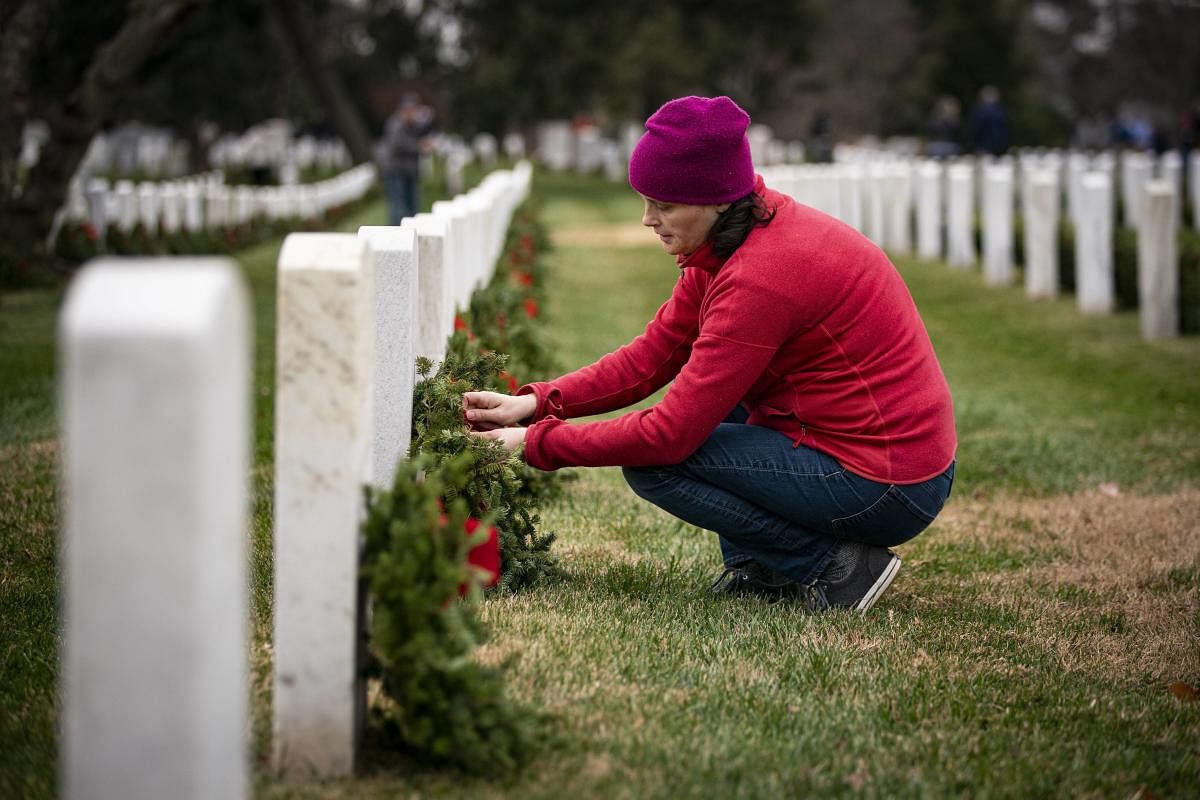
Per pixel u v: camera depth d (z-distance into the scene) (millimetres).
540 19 40844
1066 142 48906
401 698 2475
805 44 47500
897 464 3443
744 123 3275
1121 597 4129
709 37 44188
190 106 40125
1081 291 11281
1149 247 9727
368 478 2498
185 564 1665
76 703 1697
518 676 3025
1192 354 9156
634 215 24859
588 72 41938
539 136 48312
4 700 2936
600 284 13758
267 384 7574
